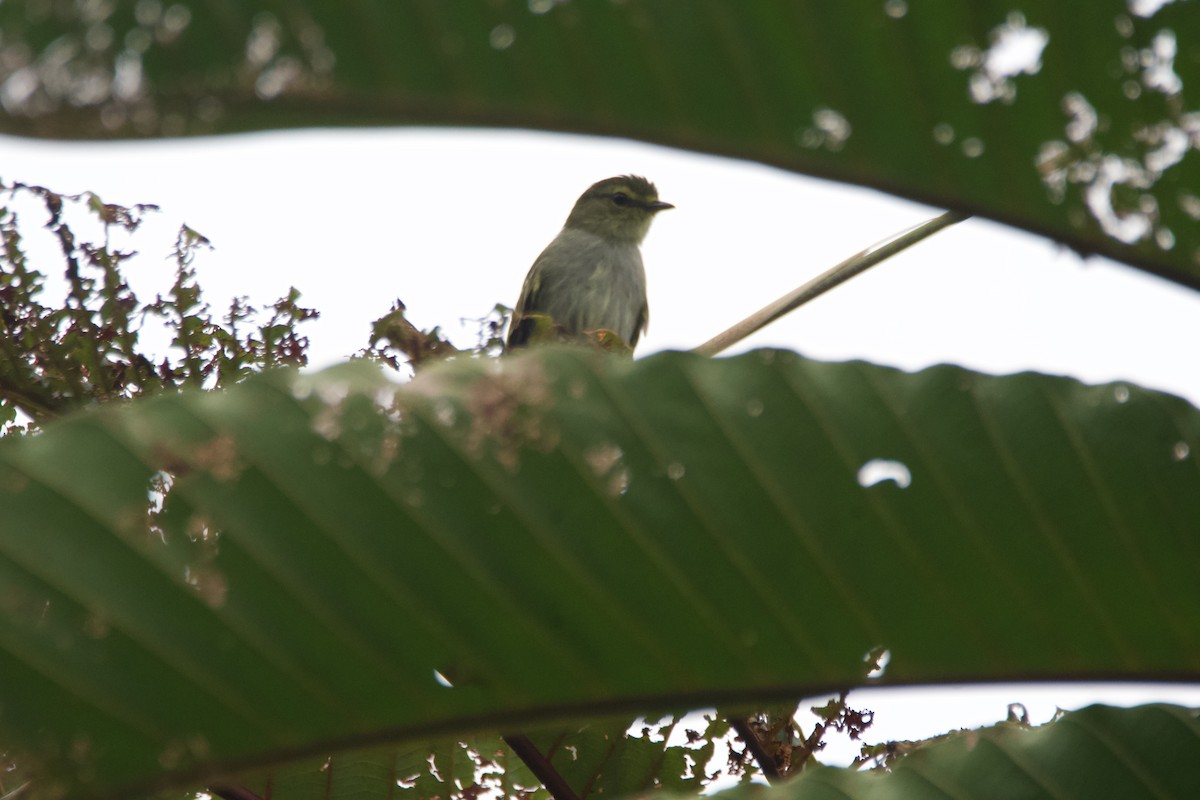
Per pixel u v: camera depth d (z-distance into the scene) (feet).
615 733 24.25
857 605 12.27
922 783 13.33
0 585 10.97
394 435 11.70
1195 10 11.58
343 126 10.53
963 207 12.14
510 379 11.98
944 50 11.59
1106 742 13.30
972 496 12.33
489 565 11.79
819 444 12.27
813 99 11.55
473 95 10.86
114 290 26.27
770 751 23.72
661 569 12.03
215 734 11.43
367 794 23.88
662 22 11.19
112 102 9.60
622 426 12.05
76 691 11.11
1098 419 12.44
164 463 11.28
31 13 9.49
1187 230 12.12
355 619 11.59
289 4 10.16
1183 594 12.33
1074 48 11.71
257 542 11.41
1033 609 12.39
